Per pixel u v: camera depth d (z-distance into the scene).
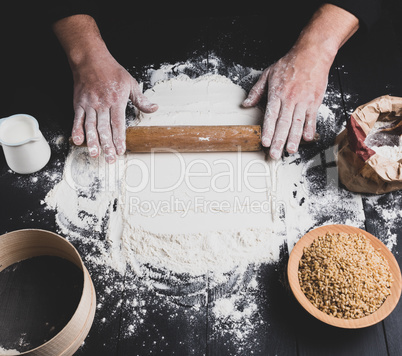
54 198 1.57
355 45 1.84
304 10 1.93
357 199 1.54
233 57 1.83
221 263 1.44
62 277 1.42
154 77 1.79
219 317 1.37
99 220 1.53
